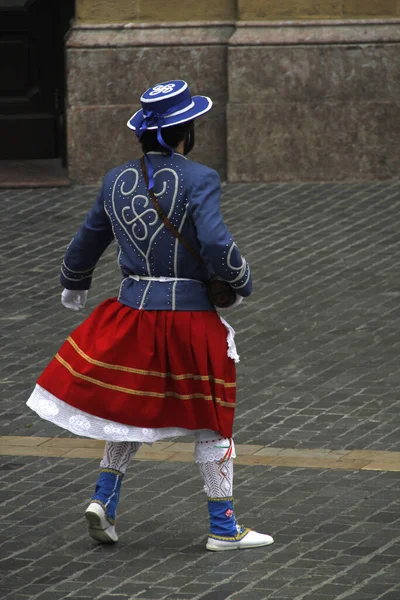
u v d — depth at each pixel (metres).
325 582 12.66
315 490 15.60
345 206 30.59
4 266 26.88
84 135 33.12
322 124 32.72
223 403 13.27
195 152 33.50
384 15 32.62
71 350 13.37
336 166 32.91
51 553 13.72
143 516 14.86
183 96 13.16
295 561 13.28
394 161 32.84
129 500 15.41
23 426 18.70
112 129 33.16
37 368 21.28
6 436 18.22
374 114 32.59
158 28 32.97
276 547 13.72
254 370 20.84
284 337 22.42
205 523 14.61
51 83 36.78
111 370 13.10
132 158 33.34
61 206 31.38
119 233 13.42
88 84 33.00
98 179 33.38
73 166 33.22
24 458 17.19
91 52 32.81
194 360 13.08
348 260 26.55
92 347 13.23
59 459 17.16
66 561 13.46
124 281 13.55
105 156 33.25
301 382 20.22
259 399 19.50
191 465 16.77
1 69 36.69
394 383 20.03
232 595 12.41
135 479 16.19
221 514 13.67
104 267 26.72
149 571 13.12
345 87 32.59
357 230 28.59
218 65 33.00
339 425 18.27
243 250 27.31
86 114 33.03
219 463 13.54
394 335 22.34
